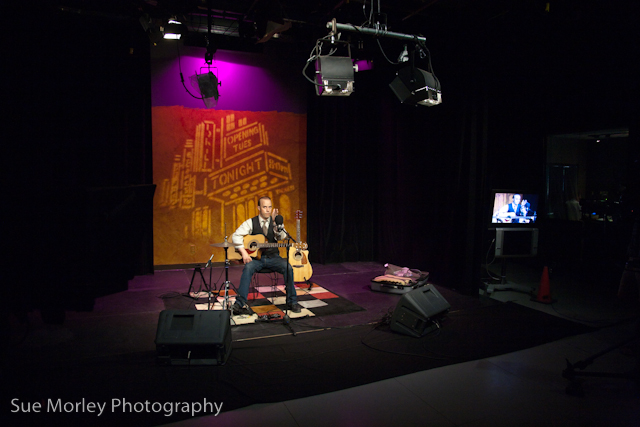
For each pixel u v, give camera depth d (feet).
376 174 21.71
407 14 16.08
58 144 16.19
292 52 20.77
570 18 13.56
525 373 9.41
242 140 20.24
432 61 17.21
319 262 21.26
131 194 7.01
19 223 6.19
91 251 6.34
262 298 14.93
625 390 8.71
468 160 15.64
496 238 15.83
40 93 15.67
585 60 16.96
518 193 15.89
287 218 21.45
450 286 16.79
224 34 19.74
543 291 14.83
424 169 18.13
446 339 11.30
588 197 25.82
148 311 13.28
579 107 18.22
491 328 12.17
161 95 18.75
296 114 21.18
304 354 10.21
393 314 11.80
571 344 11.09
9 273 6.29
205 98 17.28
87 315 12.82
